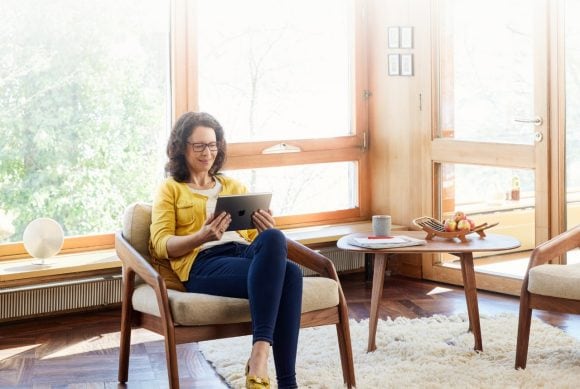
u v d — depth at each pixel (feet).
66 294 15.75
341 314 11.56
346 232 18.56
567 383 11.51
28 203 16.05
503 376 11.91
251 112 18.45
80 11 16.20
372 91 19.63
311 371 12.22
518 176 17.07
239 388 11.84
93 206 16.63
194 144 12.14
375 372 12.19
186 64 17.25
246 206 11.56
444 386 11.53
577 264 12.64
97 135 16.57
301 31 18.97
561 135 16.35
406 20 18.69
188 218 12.15
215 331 10.89
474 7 17.58
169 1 17.06
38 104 15.98
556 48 16.20
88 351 13.78
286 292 10.86
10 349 13.89
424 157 18.62
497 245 12.98
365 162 19.86
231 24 18.04
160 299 10.75
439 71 18.31
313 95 19.22
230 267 11.35
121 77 16.71
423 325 14.73
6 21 15.57
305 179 19.26
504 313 15.38
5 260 15.66
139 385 12.13
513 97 17.06
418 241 13.07
